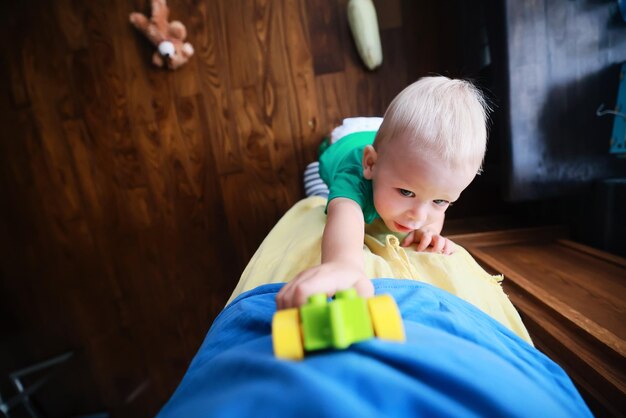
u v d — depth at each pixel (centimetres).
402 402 17
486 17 82
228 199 134
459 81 47
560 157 78
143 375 156
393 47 119
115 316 149
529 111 76
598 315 51
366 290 30
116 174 135
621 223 73
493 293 49
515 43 74
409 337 22
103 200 137
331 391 16
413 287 35
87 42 125
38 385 147
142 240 140
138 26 115
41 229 141
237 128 128
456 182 42
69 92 128
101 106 129
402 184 44
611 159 77
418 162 42
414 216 46
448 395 18
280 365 19
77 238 141
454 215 128
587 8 73
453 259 52
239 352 23
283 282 44
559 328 52
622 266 65
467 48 105
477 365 20
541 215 106
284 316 20
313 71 122
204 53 123
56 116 131
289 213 77
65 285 146
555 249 82
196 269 142
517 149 77
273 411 16
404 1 116
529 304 60
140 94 128
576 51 74
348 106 123
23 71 127
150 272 143
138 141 131
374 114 123
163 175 134
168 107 128
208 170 132
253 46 122
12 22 124
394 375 18
